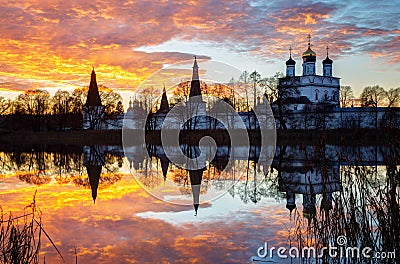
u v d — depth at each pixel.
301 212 11.22
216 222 11.13
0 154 41.09
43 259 8.62
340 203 7.92
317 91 85.25
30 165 30.08
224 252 8.73
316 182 17.50
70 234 10.35
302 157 28.98
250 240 9.45
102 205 14.03
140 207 13.53
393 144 7.13
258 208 12.78
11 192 17.67
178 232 10.31
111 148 48.62
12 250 7.04
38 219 11.95
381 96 61.81
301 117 55.81
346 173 8.08
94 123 71.88
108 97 74.56
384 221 7.25
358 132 7.73
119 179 21.81
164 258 8.45
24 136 70.44
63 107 74.75
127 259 8.53
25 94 76.00
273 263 8.01
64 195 16.64
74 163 31.20
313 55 85.94
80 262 8.32
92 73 74.31
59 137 68.06
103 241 9.75
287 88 51.69
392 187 7.12
